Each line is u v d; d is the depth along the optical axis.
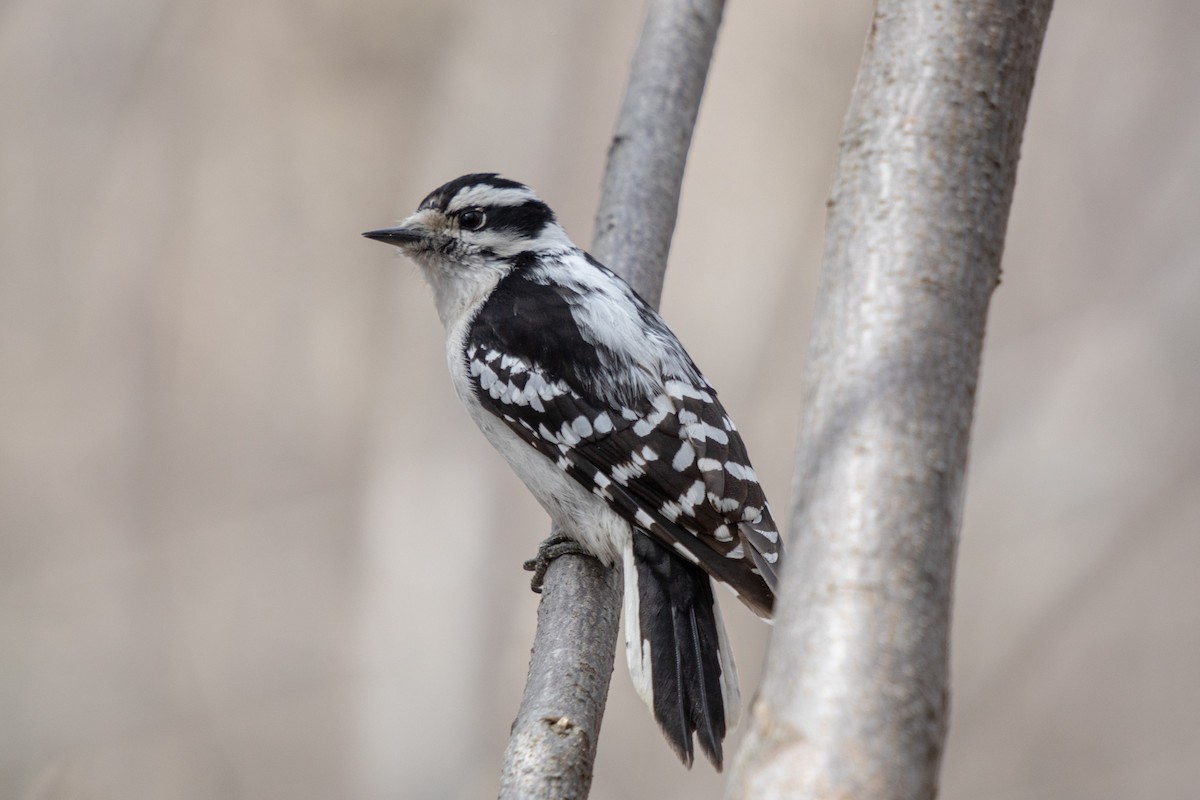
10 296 16.02
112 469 15.72
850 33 17.22
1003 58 3.61
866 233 3.45
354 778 13.71
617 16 16.64
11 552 14.98
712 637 6.06
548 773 4.61
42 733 13.15
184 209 16.78
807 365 3.37
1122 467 14.12
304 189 17.19
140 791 13.26
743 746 2.82
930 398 3.18
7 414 15.60
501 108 16.45
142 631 14.50
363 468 15.81
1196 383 14.28
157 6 16.52
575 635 5.84
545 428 7.02
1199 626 13.55
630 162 7.87
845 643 2.84
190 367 16.53
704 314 16.03
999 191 3.52
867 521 3.00
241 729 13.82
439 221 8.12
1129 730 13.39
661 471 6.60
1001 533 14.03
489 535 14.33
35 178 16.19
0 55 16.22
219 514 15.77
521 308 7.44
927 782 2.73
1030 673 13.58
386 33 17.20
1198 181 15.15
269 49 17.31
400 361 15.41
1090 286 15.09
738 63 17.33
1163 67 15.74
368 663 14.04
